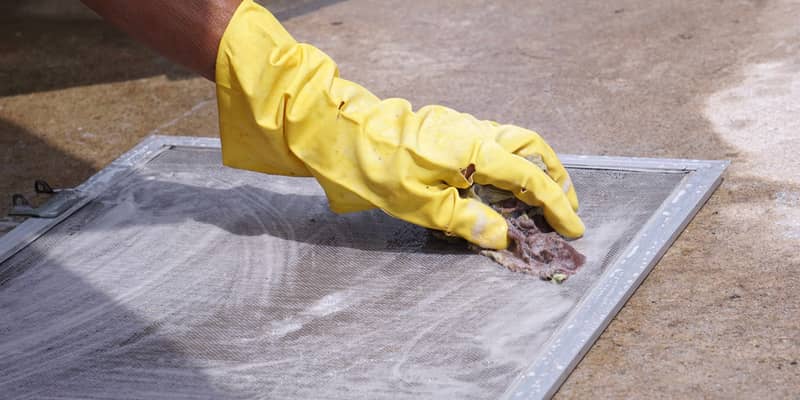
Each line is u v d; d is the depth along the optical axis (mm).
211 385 1171
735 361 1157
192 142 1546
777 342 1171
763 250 1276
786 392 1125
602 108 1584
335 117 1272
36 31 2012
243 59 1270
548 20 1878
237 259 1323
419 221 1278
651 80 1644
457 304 1233
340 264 1303
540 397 1127
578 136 1524
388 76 1729
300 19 1966
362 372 1170
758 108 1536
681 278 1254
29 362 1213
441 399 1136
